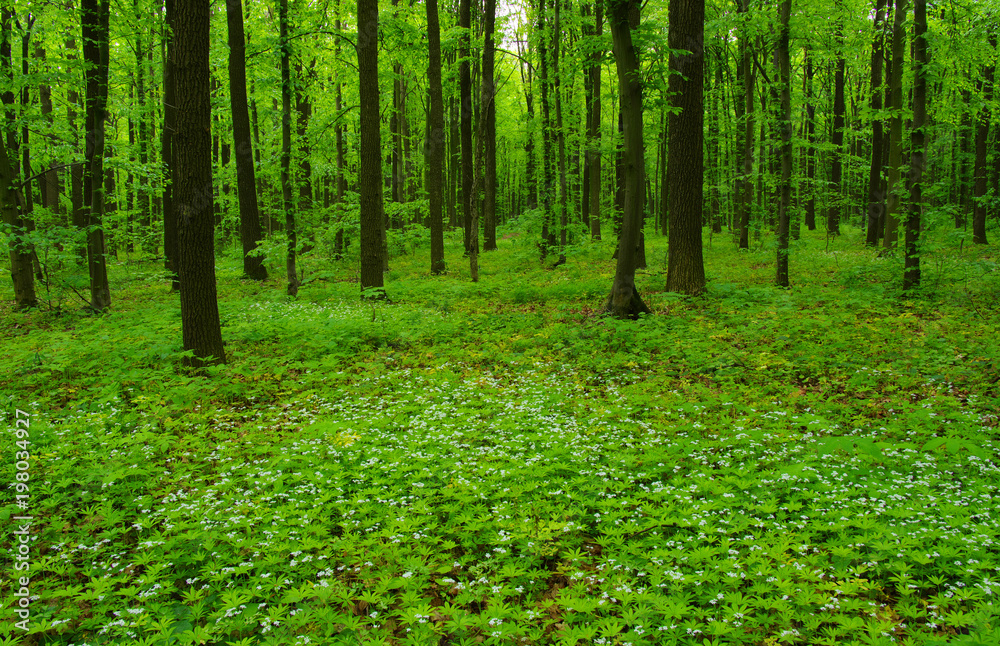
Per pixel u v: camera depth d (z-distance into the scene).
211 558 4.06
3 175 12.27
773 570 3.59
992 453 5.05
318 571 3.84
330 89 22.38
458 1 24.98
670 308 11.42
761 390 7.08
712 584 3.58
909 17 17.53
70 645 3.29
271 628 3.28
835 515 4.20
